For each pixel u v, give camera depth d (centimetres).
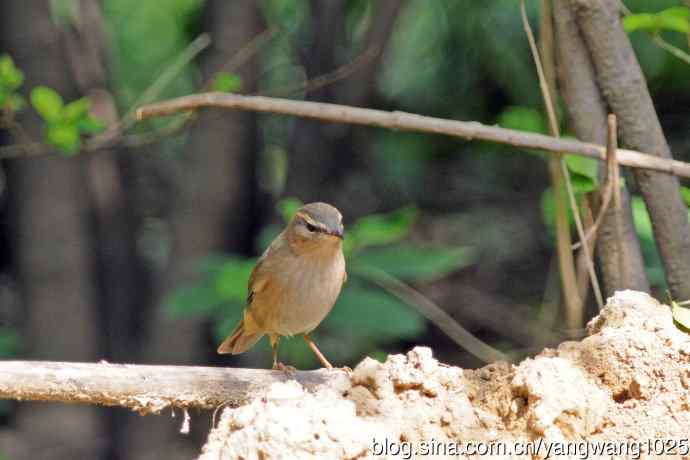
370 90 1505
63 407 1509
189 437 1565
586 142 708
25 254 1470
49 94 1012
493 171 1766
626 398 555
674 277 694
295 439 514
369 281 1216
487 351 1142
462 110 1647
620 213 668
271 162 1833
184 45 1741
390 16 1467
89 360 1476
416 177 1767
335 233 761
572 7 703
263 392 574
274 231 1227
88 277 1491
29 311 1478
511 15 1530
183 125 1166
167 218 1559
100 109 1491
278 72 1714
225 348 881
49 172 1452
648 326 577
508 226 1758
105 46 1555
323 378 615
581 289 714
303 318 808
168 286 1470
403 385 557
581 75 713
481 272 1727
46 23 1406
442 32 1642
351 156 1702
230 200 1493
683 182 1094
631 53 702
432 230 1756
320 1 1532
